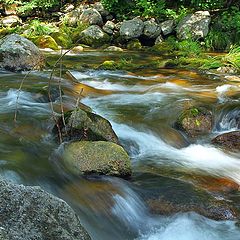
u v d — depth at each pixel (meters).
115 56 11.60
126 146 5.65
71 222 2.83
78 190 4.19
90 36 13.52
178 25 13.32
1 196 2.72
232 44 12.67
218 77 9.30
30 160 4.53
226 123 6.86
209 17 13.23
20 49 8.53
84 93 7.54
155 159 5.46
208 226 4.01
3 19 16.08
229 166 5.41
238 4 13.94
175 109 6.98
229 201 4.44
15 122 5.57
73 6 16.55
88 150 4.53
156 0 14.77
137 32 13.33
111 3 14.91
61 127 5.17
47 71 8.57
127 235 3.85
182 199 4.28
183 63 10.45
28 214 2.71
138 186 4.48
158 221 4.04
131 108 7.03
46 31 13.73
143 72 9.65
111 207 4.05
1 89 6.98
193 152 5.83
